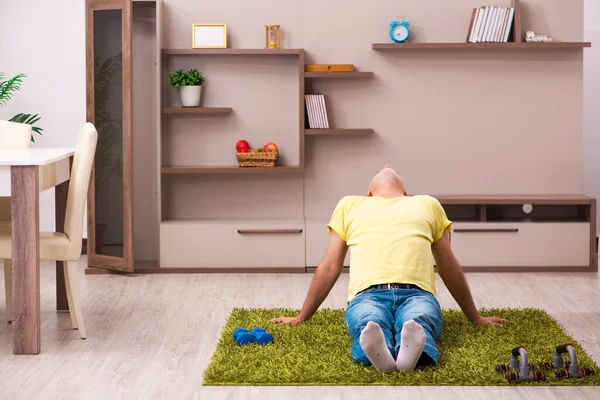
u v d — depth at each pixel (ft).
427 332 10.82
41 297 15.94
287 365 10.93
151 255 19.51
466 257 18.42
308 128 19.10
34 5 20.58
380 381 10.37
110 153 18.03
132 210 17.81
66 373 11.05
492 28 18.78
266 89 19.19
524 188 19.45
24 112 20.79
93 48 17.99
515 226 18.37
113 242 18.20
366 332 10.21
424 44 18.65
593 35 22.97
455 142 19.34
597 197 23.26
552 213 19.43
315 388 10.27
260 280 17.62
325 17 19.10
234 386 10.40
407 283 11.61
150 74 19.12
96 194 18.19
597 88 23.06
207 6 19.08
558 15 19.16
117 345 12.45
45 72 20.72
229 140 19.29
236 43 19.12
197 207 19.44
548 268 18.39
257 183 19.42
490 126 19.33
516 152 19.39
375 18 19.10
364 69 19.19
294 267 18.45
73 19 20.65
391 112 19.26
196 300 15.62
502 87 19.26
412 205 12.17
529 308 14.40
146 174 19.35
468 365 10.86
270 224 18.47
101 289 16.66
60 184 14.35
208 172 18.60
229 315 14.25
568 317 14.20
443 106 19.26
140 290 16.56
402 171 19.38
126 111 17.66
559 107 19.31
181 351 12.10
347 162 19.35
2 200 14.43
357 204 12.32
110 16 17.89
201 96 19.20
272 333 12.39
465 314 13.02
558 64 19.24
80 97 20.79
